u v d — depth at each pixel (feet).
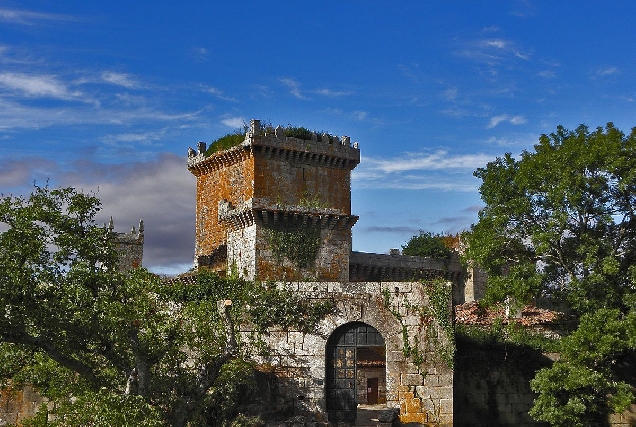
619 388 125.18
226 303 104.58
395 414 114.21
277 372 117.60
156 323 94.27
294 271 192.85
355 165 224.53
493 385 142.31
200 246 231.50
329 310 119.96
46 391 101.14
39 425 100.83
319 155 216.95
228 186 219.61
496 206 147.43
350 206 222.28
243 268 192.34
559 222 135.03
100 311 88.02
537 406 126.21
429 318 119.55
